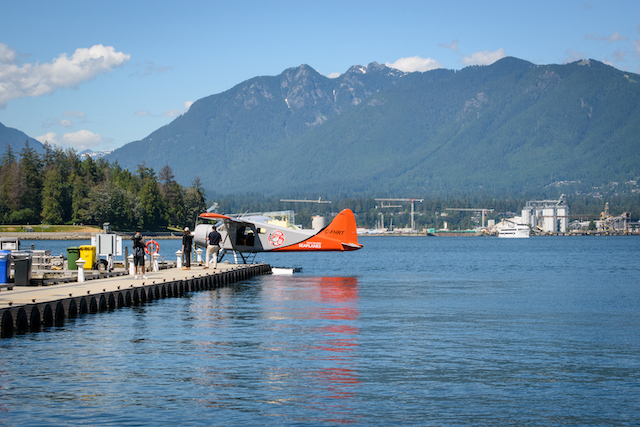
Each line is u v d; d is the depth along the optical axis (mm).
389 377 13797
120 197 150750
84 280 28375
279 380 13461
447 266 62688
